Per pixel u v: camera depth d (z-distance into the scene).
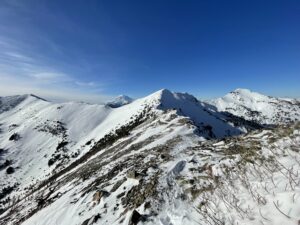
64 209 17.62
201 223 5.19
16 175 97.50
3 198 81.94
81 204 16.16
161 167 14.39
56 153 109.44
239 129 124.56
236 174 6.23
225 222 4.13
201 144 20.50
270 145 6.38
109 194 14.65
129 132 68.62
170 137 30.39
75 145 114.81
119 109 155.62
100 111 158.62
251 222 3.65
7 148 121.25
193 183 9.80
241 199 4.54
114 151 44.97
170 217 7.66
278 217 3.35
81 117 152.00
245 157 7.00
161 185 11.24
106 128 116.88
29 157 112.38
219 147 14.02
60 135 128.75
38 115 169.00
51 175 86.25
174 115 52.09
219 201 5.24
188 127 35.03
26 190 82.25
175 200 9.31
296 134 5.93
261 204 3.91
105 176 21.34
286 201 3.54
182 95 159.25
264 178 4.76
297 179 3.95
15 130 153.12
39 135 134.50
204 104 188.38
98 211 12.96
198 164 12.23
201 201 6.73
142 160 20.44
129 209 10.98
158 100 111.56
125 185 14.55
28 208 35.22
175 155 17.25
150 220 8.68
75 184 27.77
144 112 100.50
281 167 4.73
